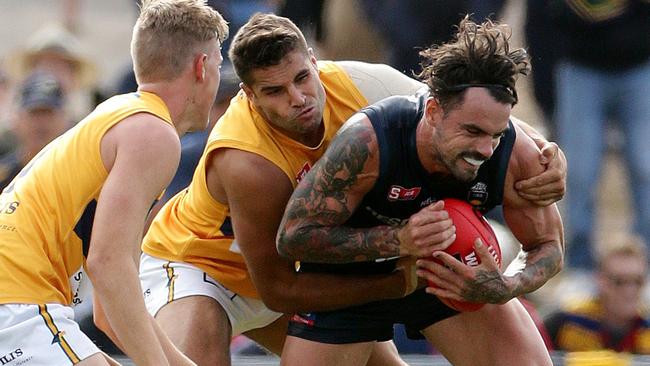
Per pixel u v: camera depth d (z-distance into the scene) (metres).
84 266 15.28
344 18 28.27
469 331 17.39
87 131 14.96
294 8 28.53
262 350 25.70
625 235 28.08
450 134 14.99
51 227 14.86
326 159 15.71
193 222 18.17
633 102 28.69
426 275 15.69
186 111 15.56
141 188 14.51
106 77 32.47
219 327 17.84
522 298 26.30
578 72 28.83
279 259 16.91
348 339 17.48
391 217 16.20
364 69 17.34
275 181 16.53
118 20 46.75
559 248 16.44
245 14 28.39
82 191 14.83
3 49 42.75
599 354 20.92
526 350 17.17
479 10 28.03
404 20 27.88
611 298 24.52
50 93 26.27
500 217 24.39
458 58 14.83
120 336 14.31
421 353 24.38
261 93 16.02
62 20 45.66
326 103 16.91
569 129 29.11
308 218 15.77
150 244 18.69
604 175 29.55
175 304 17.86
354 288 16.84
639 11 28.27
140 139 14.66
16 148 26.39
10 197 15.16
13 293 14.66
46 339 14.66
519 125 16.62
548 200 16.05
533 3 28.83
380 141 15.55
